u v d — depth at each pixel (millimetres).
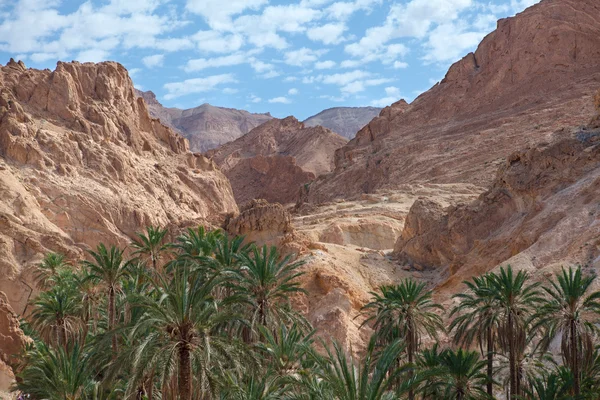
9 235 73250
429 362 34781
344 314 58094
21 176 87438
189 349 25109
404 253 77500
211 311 26016
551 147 69188
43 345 33781
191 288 25844
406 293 40125
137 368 25031
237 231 73062
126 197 96938
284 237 71688
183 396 25016
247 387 27609
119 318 40875
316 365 30766
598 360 35375
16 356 35781
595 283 47469
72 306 43875
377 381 21625
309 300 63156
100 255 39469
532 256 55781
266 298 36031
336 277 64062
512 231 64188
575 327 33844
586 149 67000
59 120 103750
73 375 28188
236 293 36031
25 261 71562
